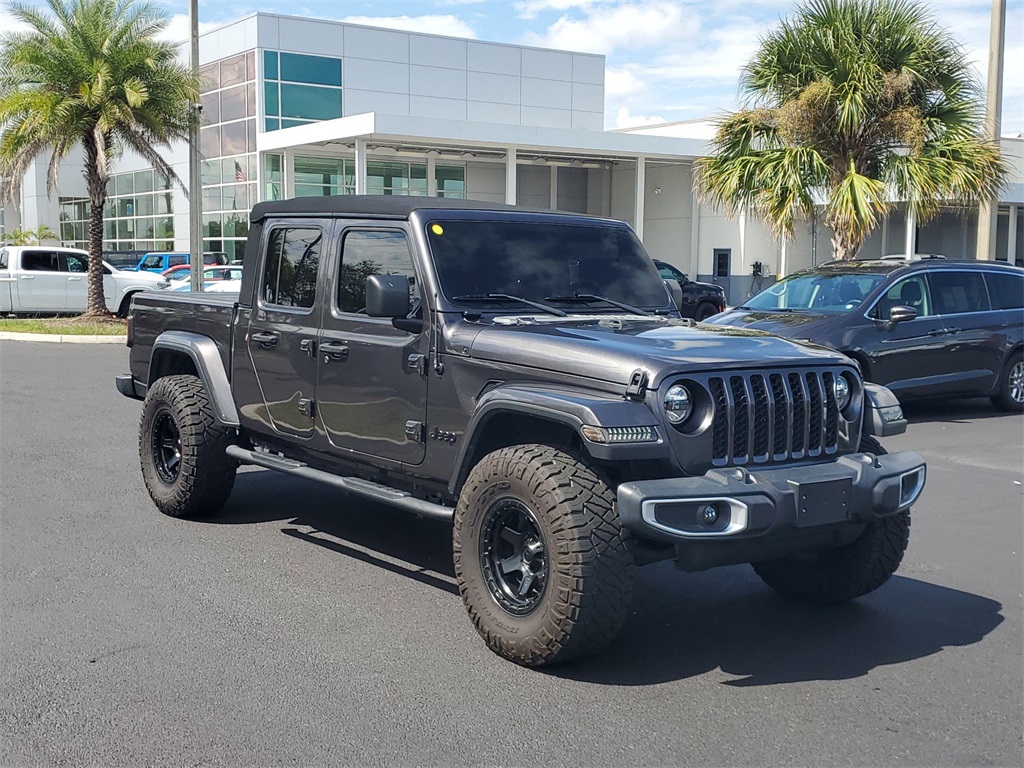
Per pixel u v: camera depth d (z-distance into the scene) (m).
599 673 4.69
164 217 41.38
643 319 5.66
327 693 4.41
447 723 4.14
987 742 4.05
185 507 7.09
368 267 5.77
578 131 31.27
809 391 4.94
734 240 36.69
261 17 34.31
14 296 24.84
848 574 5.45
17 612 5.36
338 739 3.99
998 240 38.59
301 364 6.12
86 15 23.31
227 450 6.77
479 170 38.34
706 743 4.02
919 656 4.96
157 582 5.87
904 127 15.60
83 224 49.38
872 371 11.67
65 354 18.39
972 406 13.77
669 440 4.50
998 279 12.99
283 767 3.77
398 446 5.52
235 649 4.89
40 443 9.97
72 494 7.93
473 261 5.56
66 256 25.66
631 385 4.52
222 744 3.94
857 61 15.66
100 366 16.48
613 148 31.91
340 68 36.03
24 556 6.34
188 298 7.31
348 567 6.20
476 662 4.77
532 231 5.86
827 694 4.50
